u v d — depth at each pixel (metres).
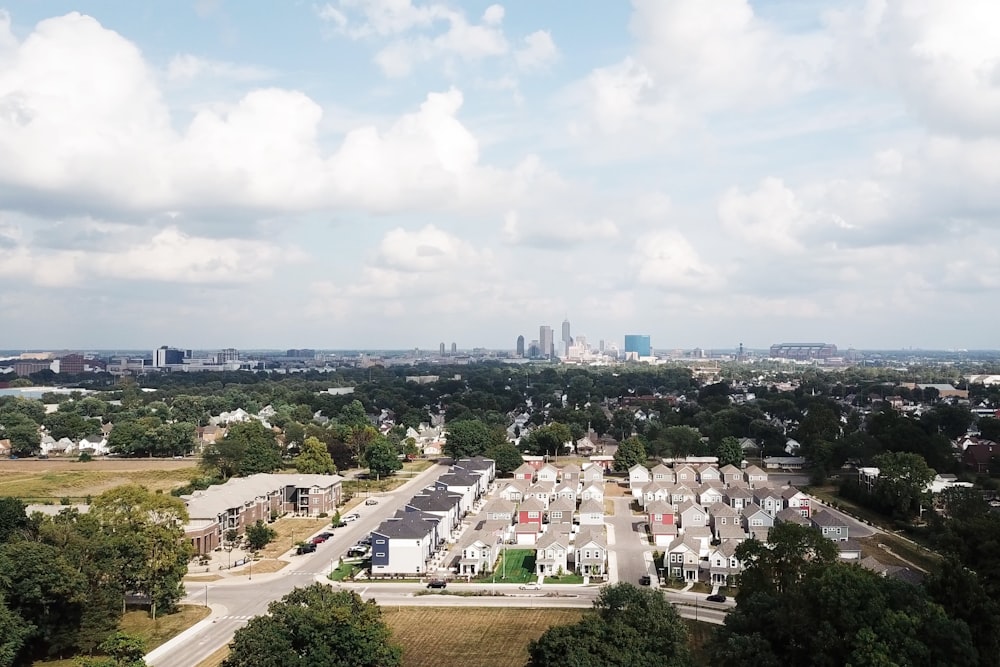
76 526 120.81
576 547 153.38
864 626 79.69
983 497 185.00
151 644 112.69
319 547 171.75
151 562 122.69
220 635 116.56
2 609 98.44
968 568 111.50
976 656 77.19
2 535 134.00
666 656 89.81
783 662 84.56
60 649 107.38
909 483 190.25
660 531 176.50
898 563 153.00
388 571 151.00
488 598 136.38
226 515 174.50
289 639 96.19
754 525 179.62
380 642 98.44
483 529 166.88
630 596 99.38
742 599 104.31
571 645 88.81
